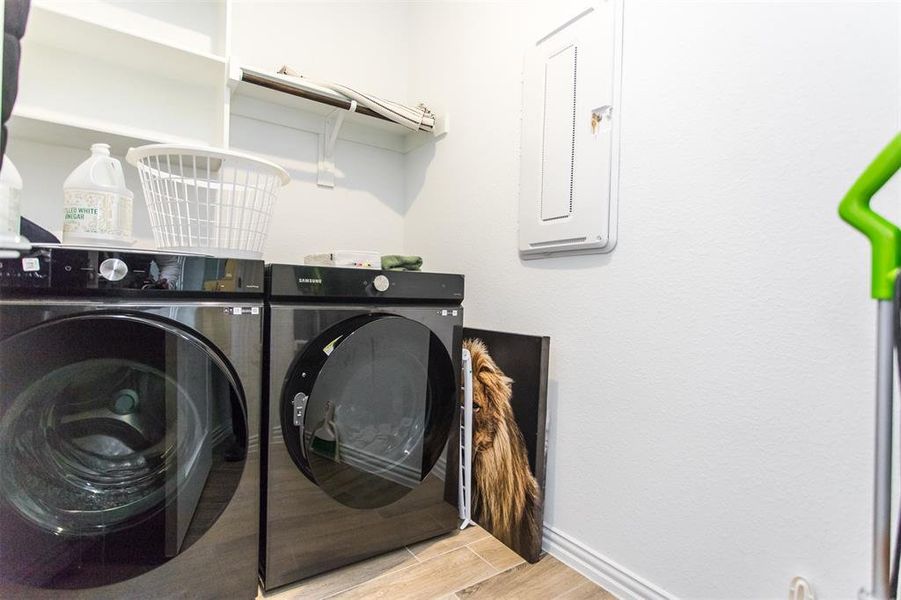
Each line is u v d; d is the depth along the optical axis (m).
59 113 1.41
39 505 0.86
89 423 0.90
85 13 1.47
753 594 0.93
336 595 1.15
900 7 0.76
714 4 1.01
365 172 2.14
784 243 0.89
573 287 1.34
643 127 1.15
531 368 1.38
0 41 0.56
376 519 1.31
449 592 1.18
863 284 0.79
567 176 1.33
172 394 0.97
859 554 0.79
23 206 1.39
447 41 1.94
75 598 0.90
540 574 1.27
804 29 0.87
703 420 1.02
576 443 1.32
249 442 1.08
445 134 1.95
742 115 0.96
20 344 0.83
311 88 1.71
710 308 1.01
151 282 0.95
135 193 1.58
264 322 1.12
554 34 1.39
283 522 1.14
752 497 0.94
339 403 1.21
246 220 1.42
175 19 1.64
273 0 1.87
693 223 1.04
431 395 1.41
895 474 0.75
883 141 0.77
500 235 1.63
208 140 1.67
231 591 1.07
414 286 1.35
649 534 1.12
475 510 1.56
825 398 0.84
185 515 1.00
